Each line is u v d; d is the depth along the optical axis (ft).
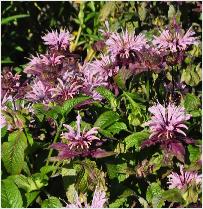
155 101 2.53
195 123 2.44
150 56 2.37
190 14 3.58
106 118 2.17
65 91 2.27
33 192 2.04
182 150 2.01
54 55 2.47
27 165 2.11
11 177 2.03
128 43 2.39
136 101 2.39
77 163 2.01
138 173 2.12
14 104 2.22
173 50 2.53
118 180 2.13
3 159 2.03
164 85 2.66
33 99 2.40
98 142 2.05
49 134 2.31
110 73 2.44
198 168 2.03
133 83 2.47
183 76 2.85
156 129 2.06
